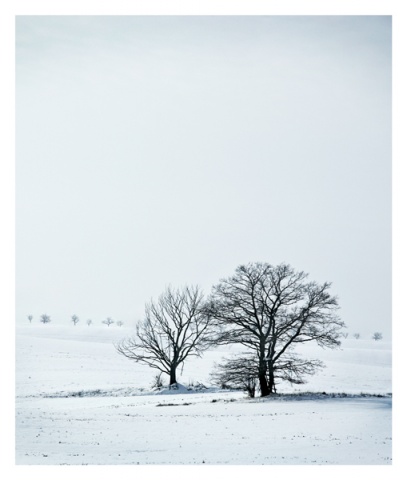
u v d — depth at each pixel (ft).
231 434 104.01
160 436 103.50
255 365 156.46
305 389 196.24
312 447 94.68
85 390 194.70
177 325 207.31
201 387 204.74
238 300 154.81
